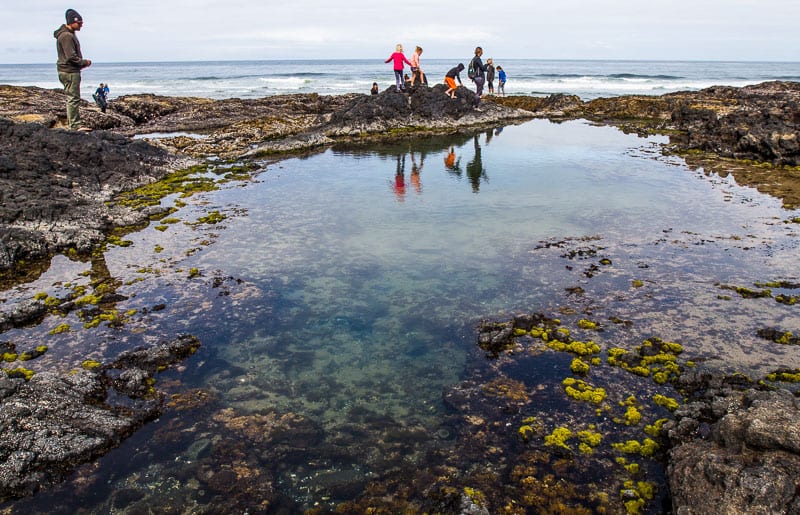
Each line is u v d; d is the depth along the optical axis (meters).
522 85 65.19
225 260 10.62
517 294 9.08
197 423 6.21
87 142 17.22
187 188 16.30
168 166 19.14
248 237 11.94
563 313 8.41
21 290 9.38
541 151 22.25
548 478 5.30
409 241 11.59
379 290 9.34
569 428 5.98
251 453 5.76
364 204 14.44
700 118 28.73
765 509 4.15
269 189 16.25
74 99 18.48
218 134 27.08
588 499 5.04
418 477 5.41
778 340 7.37
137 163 17.92
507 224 12.56
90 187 15.36
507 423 6.12
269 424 6.21
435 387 6.84
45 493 5.21
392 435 6.02
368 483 5.36
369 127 28.25
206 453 5.76
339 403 6.57
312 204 14.50
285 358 7.47
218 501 5.16
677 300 8.66
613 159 20.20
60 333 7.98
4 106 29.14
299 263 10.48
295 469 5.56
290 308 8.78
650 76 78.25
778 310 8.20
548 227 12.28
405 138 26.62
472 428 6.07
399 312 8.62
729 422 5.02
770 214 12.84
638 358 7.09
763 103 31.66
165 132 30.41
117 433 5.96
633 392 6.52
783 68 126.94
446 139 26.08
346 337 7.97
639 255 10.50
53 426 5.80
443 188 16.09
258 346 7.75
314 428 6.15
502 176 17.56
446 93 32.44
